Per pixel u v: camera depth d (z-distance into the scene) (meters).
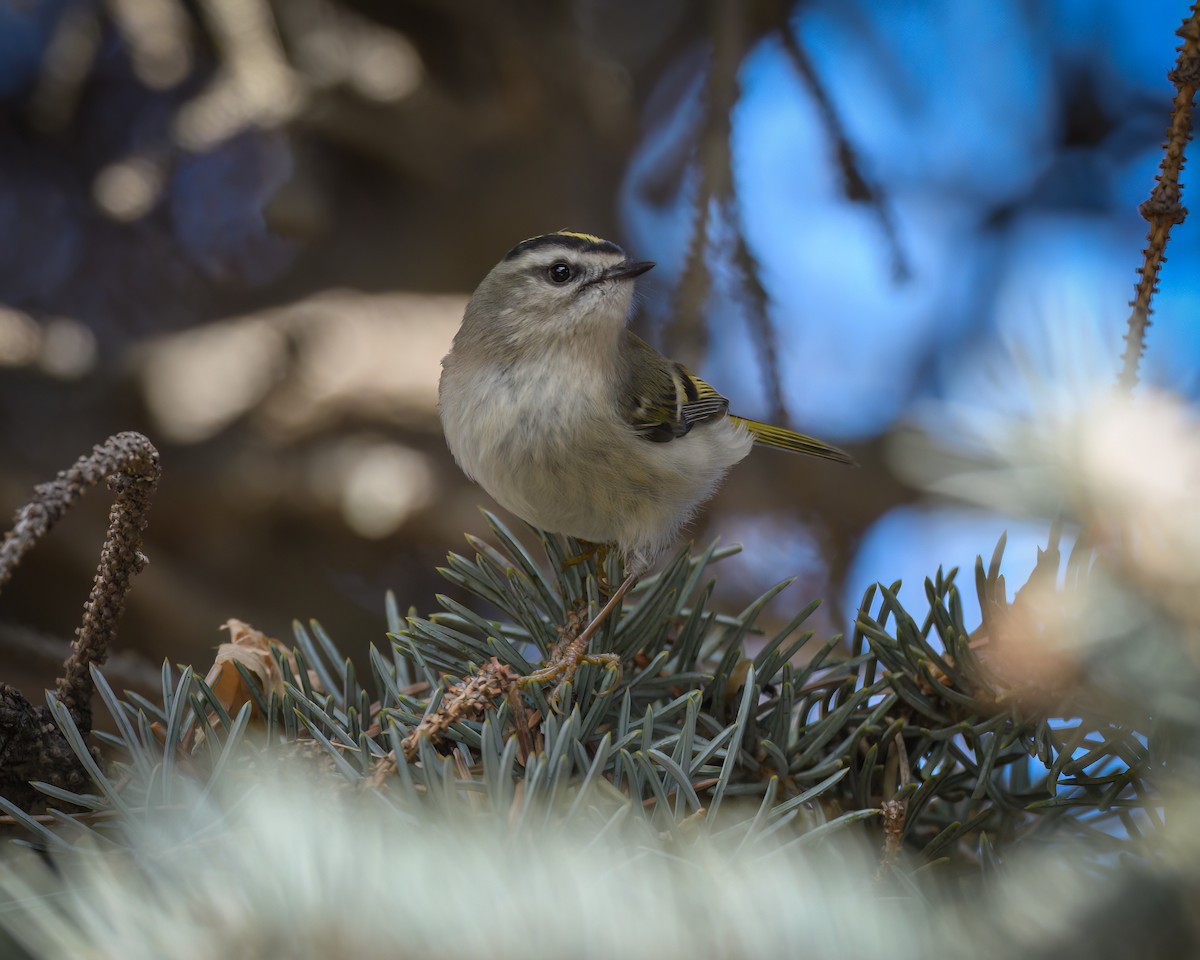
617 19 9.30
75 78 7.82
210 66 8.71
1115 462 2.50
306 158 8.15
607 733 3.68
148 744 3.47
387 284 9.16
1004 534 3.71
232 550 8.49
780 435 7.63
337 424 8.45
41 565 8.21
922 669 3.70
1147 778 3.21
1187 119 3.36
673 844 2.95
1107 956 2.25
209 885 2.38
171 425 8.29
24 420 8.30
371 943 2.25
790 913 2.38
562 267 6.57
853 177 6.50
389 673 4.02
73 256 8.85
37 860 3.01
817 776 3.81
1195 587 2.55
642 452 6.36
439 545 8.42
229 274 9.07
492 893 2.35
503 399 6.34
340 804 3.04
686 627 4.43
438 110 8.48
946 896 3.11
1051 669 3.14
